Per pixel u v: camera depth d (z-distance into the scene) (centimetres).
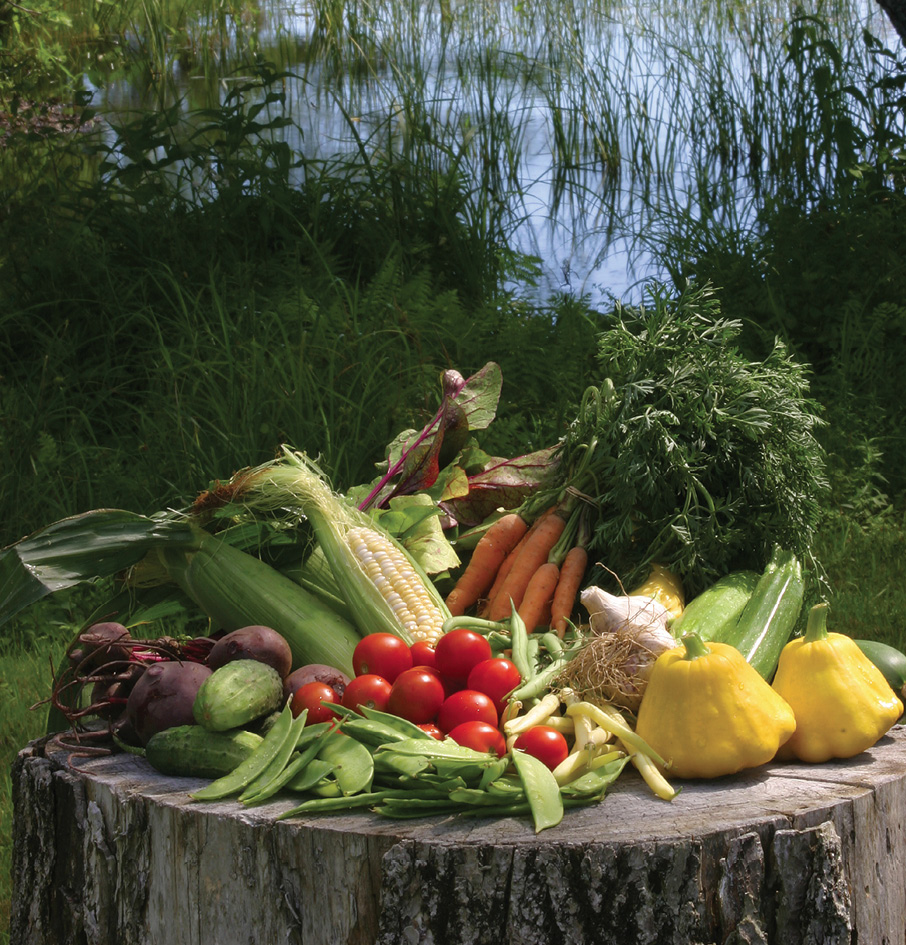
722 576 281
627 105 952
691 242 776
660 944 171
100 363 662
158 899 191
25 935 215
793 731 199
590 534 292
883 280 684
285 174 769
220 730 199
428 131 891
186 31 1024
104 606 293
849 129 817
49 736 232
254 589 264
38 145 820
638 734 200
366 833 175
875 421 612
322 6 1014
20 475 537
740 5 1020
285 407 546
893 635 435
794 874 177
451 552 292
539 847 169
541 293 767
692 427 276
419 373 573
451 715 206
